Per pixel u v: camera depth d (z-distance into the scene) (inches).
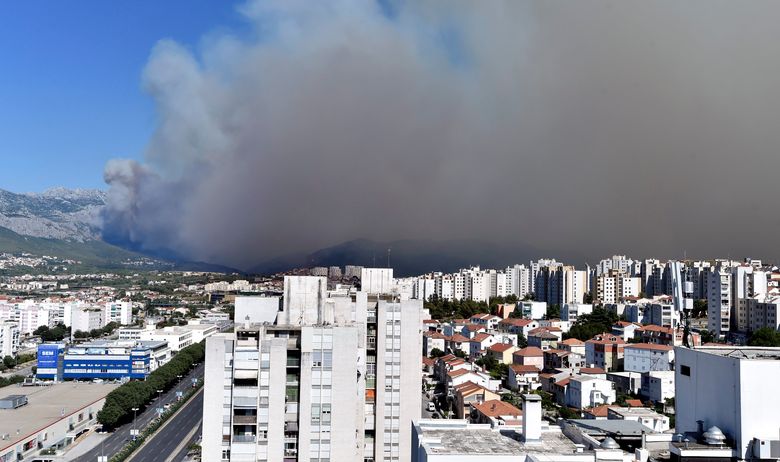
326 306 3934.5
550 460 2058.3
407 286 4874.5
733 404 2030.0
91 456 7386.8
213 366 3459.6
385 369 4131.4
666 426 6072.8
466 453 2223.2
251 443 3430.1
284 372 3452.3
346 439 3491.6
